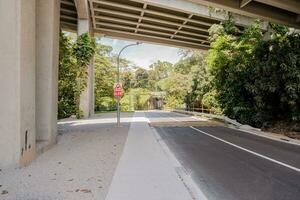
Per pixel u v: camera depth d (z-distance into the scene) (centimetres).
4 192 575
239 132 1922
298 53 2056
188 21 3344
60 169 774
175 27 3728
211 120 2984
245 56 2567
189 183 690
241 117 2470
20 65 783
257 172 809
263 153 1128
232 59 2655
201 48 4478
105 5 3134
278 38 2269
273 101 2292
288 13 2381
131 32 4069
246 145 1341
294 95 1981
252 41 2652
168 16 3209
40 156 961
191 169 841
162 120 2988
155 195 566
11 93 778
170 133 1825
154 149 1118
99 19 3575
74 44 2681
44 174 719
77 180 665
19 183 638
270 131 2064
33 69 905
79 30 3083
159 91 9181
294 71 1986
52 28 1167
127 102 7394
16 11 780
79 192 576
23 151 812
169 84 5725
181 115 4088
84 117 3075
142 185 631
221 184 686
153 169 782
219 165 898
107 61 5906
